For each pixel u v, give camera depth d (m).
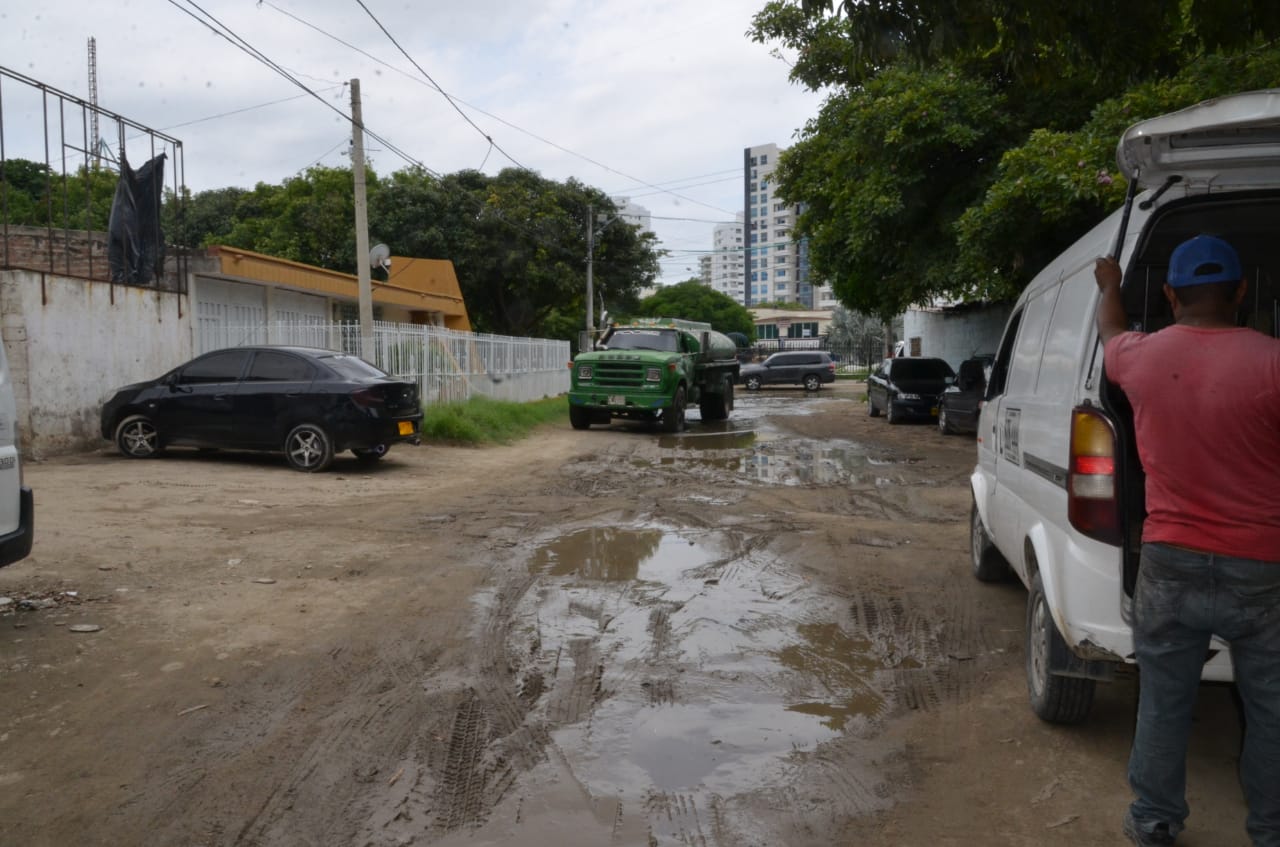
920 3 6.36
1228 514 2.85
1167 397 2.94
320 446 12.20
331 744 4.16
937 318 30.94
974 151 16.66
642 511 10.00
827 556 7.85
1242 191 3.75
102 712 4.43
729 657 5.36
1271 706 2.88
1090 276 4.18
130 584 6.55
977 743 4.19
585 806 3.64
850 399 34.19
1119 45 6.72
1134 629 3.13
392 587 6.73
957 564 7.57
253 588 6.58
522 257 37.97
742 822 3.52
